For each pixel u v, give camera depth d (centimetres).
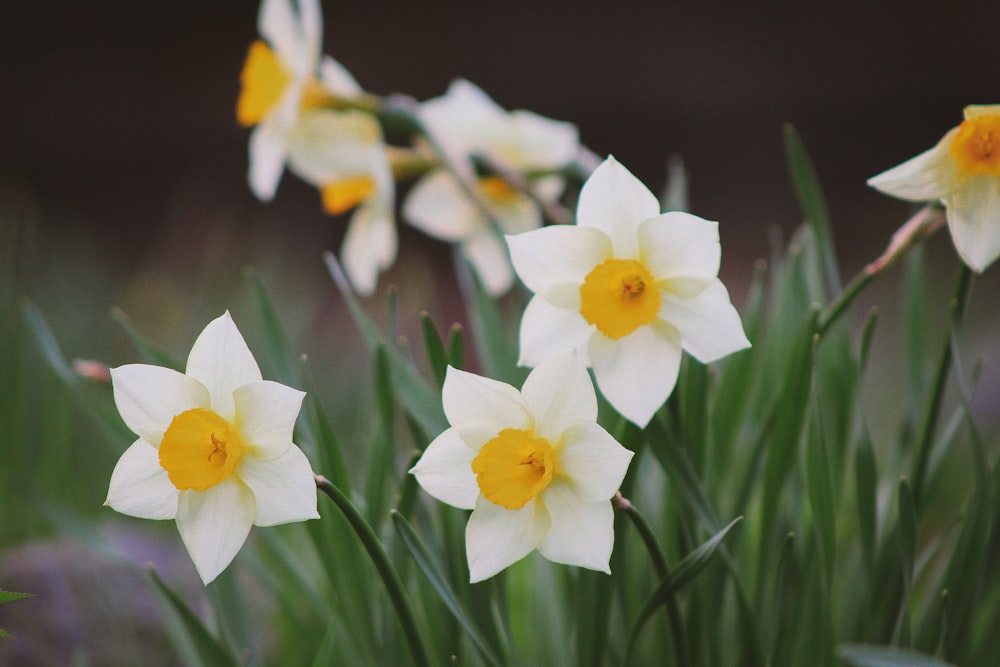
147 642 114
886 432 163
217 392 83
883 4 471
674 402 88
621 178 84
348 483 90
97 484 150
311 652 97
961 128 84
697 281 83
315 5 109
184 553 131
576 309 84
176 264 294
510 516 83
